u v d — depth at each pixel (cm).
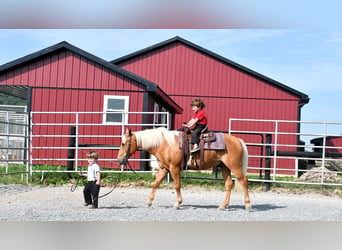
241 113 2183
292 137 2116
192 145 840
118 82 1466
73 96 1470
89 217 721
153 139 843
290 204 977
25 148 1220
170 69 2259
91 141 1453
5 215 722
